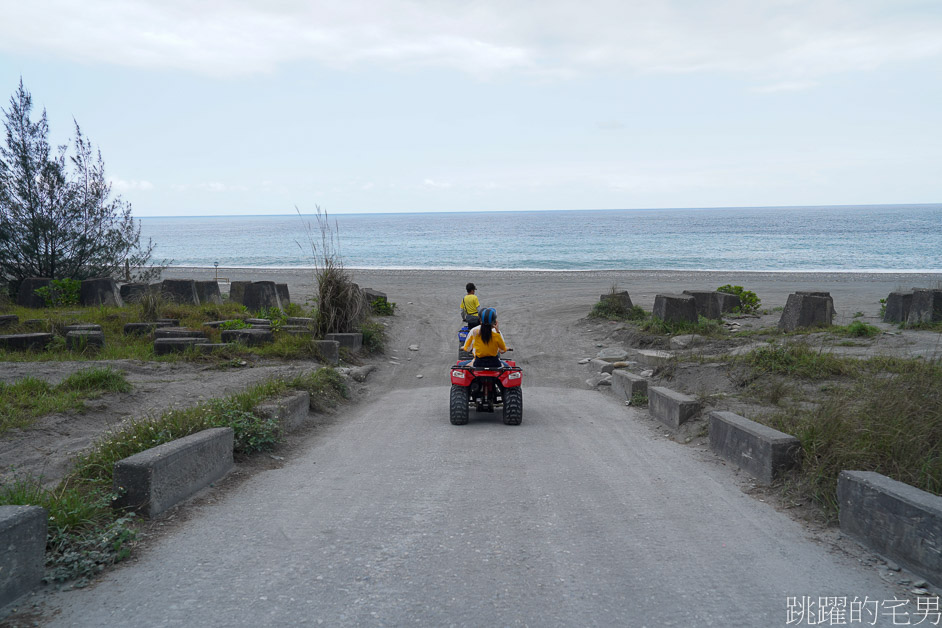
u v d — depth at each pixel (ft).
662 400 29.25
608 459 22.18
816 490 16.56
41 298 62.64
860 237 301.02
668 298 59.21
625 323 65.26
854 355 38.99
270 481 19.74
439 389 41.39
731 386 32.22
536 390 41.37
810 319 58.13
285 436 26.23
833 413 20.13
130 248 75.66
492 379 29.58
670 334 56.03
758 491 18.20
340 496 17.78
